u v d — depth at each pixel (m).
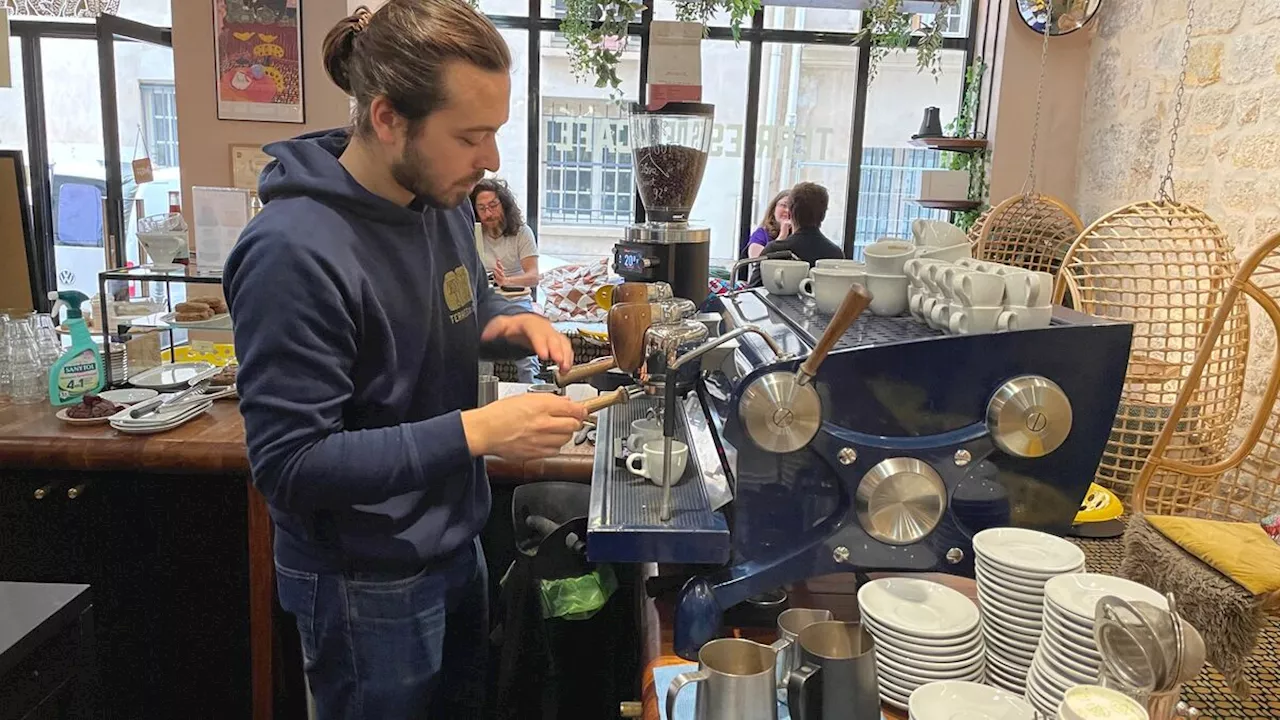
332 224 1.14
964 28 5.24
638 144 1.77
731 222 5.68
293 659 2.06
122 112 4.71
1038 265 3.78
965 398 1.16
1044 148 4.52
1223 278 2.43
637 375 1.26
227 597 2.01
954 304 1.23
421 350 1.27
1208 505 2.53
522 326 1.52
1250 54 2.94
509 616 1.73
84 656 1.18
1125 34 3.96
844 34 5.36
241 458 1.91
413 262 1.24
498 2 5.35
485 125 1.12
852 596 1.33
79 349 2.23
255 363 1.09
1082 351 1.15
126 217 4.07
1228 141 3.06
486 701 1.80
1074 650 0.92
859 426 1.15
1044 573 1.02
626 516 1.18
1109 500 1.73
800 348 1.27
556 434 1.17
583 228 5.76
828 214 5.69
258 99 4.25
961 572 1.21
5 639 1.04
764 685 0.87
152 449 1.91
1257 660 1.21
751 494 1.16
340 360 1.13
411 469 1.11
